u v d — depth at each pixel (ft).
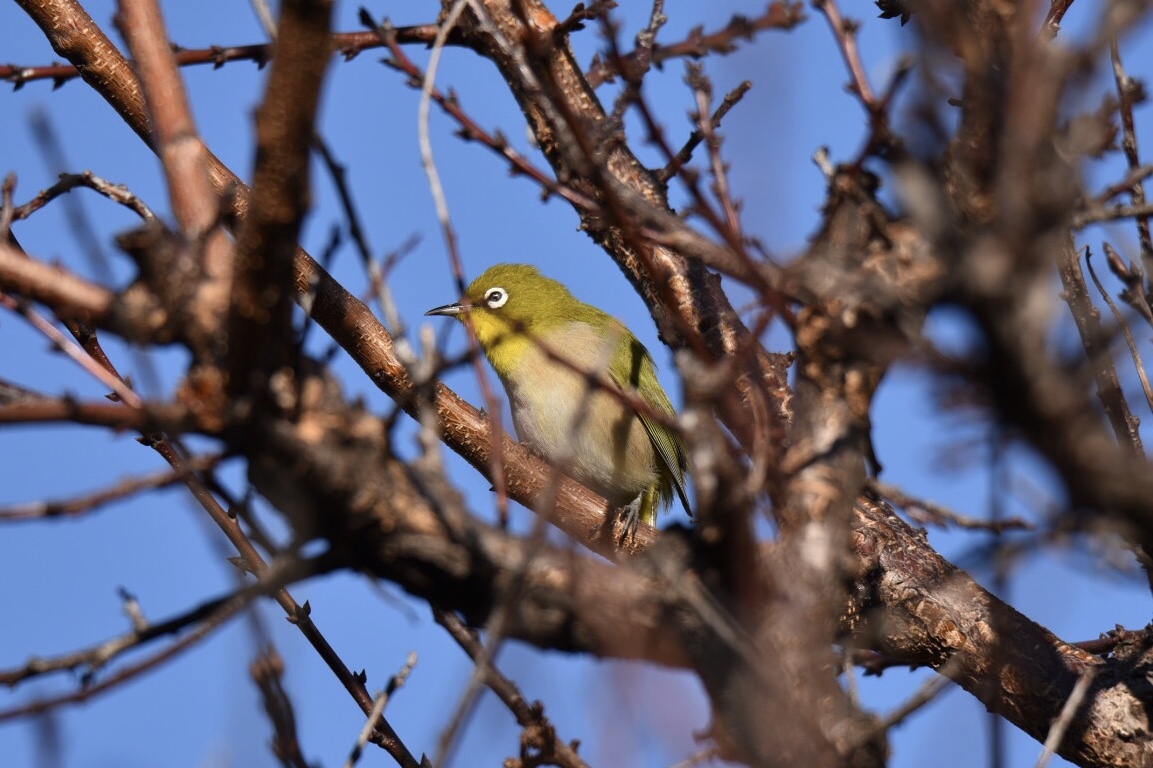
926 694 20.06
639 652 21.03
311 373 20.07
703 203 22.43
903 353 15.80
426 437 20.63
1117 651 30.86
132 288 19.17
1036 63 14.65
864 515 31.86
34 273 19.30
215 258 19.61
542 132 35.27
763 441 20.63
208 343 19.01
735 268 22.67
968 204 15.14
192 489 29.37
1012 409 14.42
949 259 14.56
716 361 33.86
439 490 20.58
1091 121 14.98
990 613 30.66
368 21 29.01
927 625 30.66
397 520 20.18
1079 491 14.83
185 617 19.90
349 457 19.72
